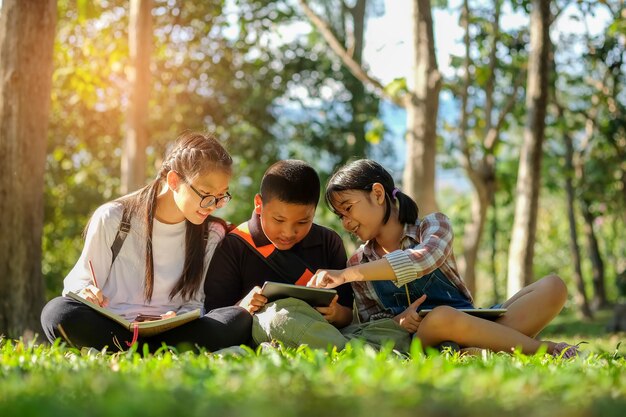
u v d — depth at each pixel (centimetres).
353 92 2269
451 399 238
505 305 490
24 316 709
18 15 708
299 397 238
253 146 2078
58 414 217
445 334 452
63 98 1797
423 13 1112
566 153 2050
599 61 1700
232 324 457
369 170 504
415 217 514
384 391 247
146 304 506
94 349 434
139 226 505
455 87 1342
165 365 335
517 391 258
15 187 708
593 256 2356
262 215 490
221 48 1970
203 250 513
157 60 1870
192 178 479
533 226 1166
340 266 533
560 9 1262
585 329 1700
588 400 248
